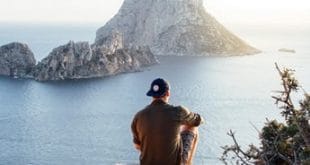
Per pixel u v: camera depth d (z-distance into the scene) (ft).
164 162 30.89
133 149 461.78
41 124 574.15
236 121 591.37
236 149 37.60
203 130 529.86
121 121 596.29
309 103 38.81
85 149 462.19
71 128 553.64
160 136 30.91
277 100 39.14
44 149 464.24
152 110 31.58
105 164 416.87
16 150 461.37
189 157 31.89
